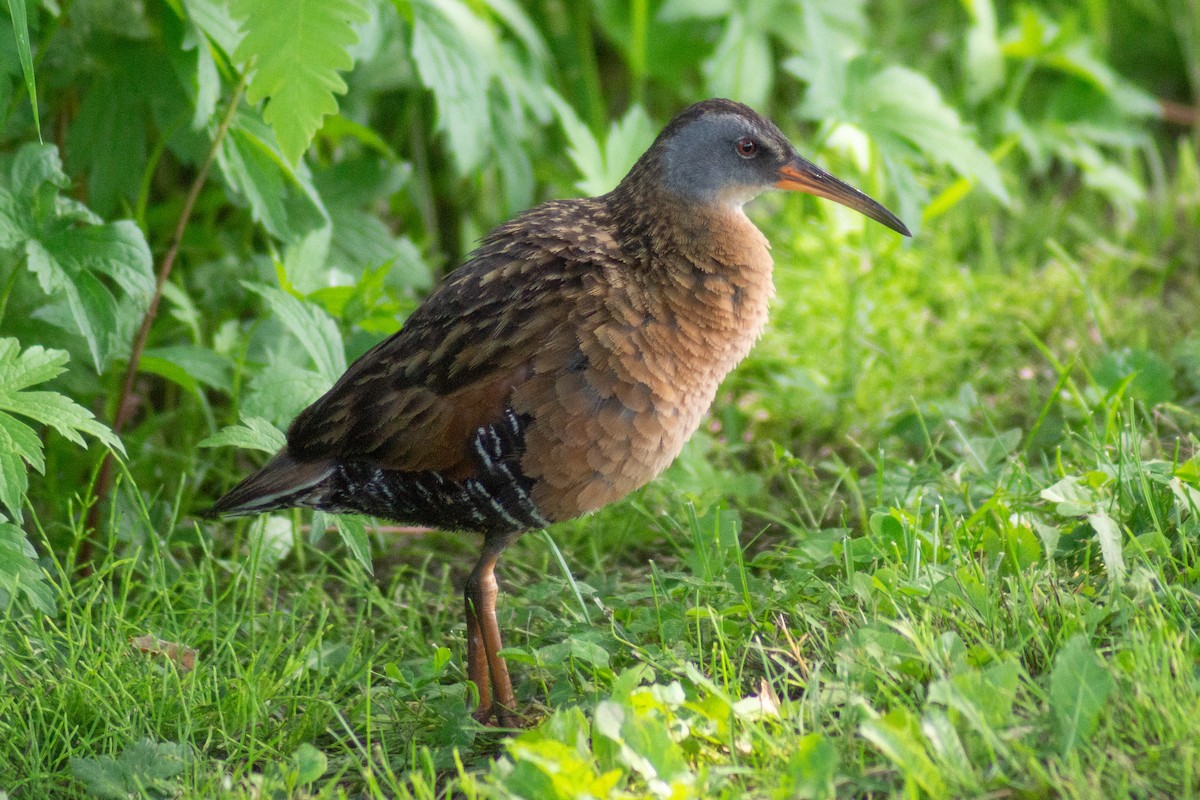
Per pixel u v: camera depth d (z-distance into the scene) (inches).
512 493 283.9
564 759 213.9
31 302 340.2
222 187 386.3
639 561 359.6
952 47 546.9
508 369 278.2
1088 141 522.0
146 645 294.4
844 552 287.9
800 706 239.5
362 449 286.5
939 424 377.7
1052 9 565.3
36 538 353.7
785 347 428.5
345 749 257.8
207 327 400.2
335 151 433.4
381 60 413.7
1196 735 215.9
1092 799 206.5
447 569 350.3
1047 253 485.7
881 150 398.3
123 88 359.3
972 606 261.6
